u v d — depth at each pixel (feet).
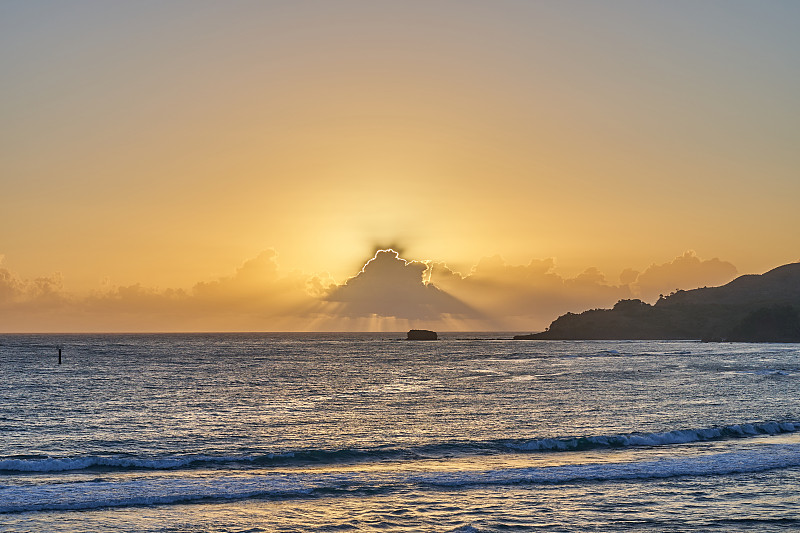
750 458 117.60
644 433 154.40
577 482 103.65
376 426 171.32
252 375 380.78
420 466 119.85
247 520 85.46
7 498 92.63
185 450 138.92
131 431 164.45
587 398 236.84
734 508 90.38
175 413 200.44
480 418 185.78
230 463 123.65
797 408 201.98
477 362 535.19
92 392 271.08
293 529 82.28
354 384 314.55
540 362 525.75
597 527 83.15
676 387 277.64
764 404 213.25
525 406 214.07
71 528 81.56
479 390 275.80
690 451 130.82
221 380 340.59
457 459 126.93
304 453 128.16
